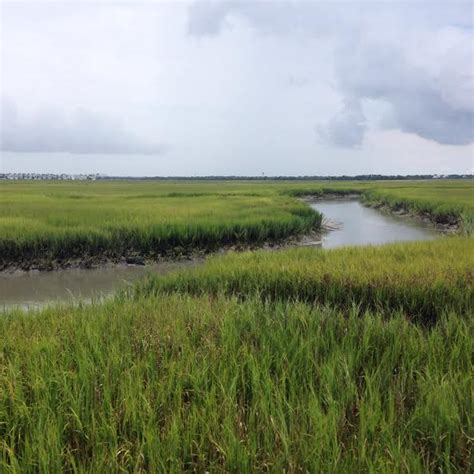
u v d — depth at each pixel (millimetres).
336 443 3436
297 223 23734
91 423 3951
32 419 3957
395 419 3910
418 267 9422
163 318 6602
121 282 15195
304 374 4801
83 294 13586
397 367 5266
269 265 10555
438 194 47500
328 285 8867
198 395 4289
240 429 3781
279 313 6875
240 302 8055
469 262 9789
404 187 72812
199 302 7734
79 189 65188
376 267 9633
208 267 11133
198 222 20344
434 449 3695
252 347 5297
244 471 3301
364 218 38312
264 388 4344
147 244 18422
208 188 74125
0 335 6141
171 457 3340
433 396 4129
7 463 3523
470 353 5168
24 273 16281
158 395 4223
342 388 4418
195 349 5379
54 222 20016
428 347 5438
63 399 4270
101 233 17750
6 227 17875
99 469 3283
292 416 3873
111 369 4801
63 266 16969
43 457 3348
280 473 3258
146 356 5199
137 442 3602
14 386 4473
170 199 39812
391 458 3342
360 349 5391
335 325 6387
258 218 22578
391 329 5988
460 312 7082
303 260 11219
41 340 5637
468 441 3643
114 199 39312
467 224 23859
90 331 5859
